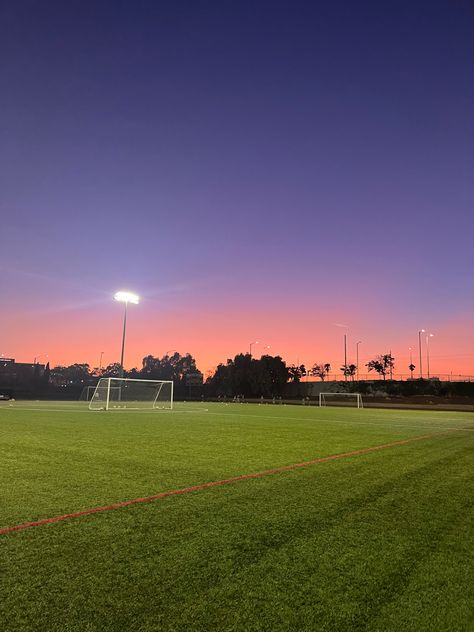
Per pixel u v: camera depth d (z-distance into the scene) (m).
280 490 6.92
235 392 98.31
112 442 12.92
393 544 4.55
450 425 22.12
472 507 6.07
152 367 179.00
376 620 3.07
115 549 4.28
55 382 174.62
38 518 5.29
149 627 2.93
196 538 4.62
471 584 3.66
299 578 3.70
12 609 3.13
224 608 3.19
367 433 17.11
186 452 11.05
